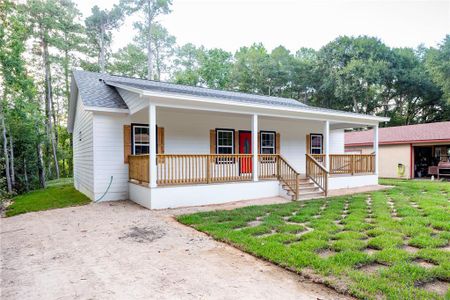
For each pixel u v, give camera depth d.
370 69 30.38
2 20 13.57
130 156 10.00
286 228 5.52
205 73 34.66
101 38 28.09
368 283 3.13
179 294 3.12
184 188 8.54
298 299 2.96
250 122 12.46
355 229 5.35
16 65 14.34
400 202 8.22
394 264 3.64
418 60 33.81
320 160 13.16
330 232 5.21
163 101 8.15
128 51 32.78
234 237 5.02
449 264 3.56
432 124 19.89
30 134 17.75
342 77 32.66
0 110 14.77
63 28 22.25
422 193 10.27
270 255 4.07
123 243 5.04
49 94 22.67
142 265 3.99
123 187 10.16
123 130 10.12
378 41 33.41
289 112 10.86
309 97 38.59
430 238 4.64
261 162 10.70
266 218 6.54
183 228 5.99
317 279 3.34
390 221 5.82
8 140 17.19
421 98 32.84
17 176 17.41
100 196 9.75
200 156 9.02
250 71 38.97
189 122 11.05
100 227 6.23
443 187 11.93
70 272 3.80
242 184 9.64
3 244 5.22
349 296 2.98
